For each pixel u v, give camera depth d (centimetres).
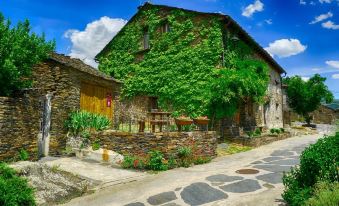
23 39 1008
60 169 945
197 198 727
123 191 801
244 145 1524
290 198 596
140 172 997
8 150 926
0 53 938
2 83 949
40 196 721
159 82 1848
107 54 2238
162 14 1914
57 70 1302
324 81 3456
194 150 1165
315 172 590
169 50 1836
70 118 1306
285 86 2841
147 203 705
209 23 1691
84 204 712
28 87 1083
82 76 1428
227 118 1648
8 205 624
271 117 2330
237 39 1705
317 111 4850
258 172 936
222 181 852
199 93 1655
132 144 1157
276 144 1625
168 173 982
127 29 2122
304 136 2170
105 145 1202
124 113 1833
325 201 497
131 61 2062
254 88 1636
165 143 1114
